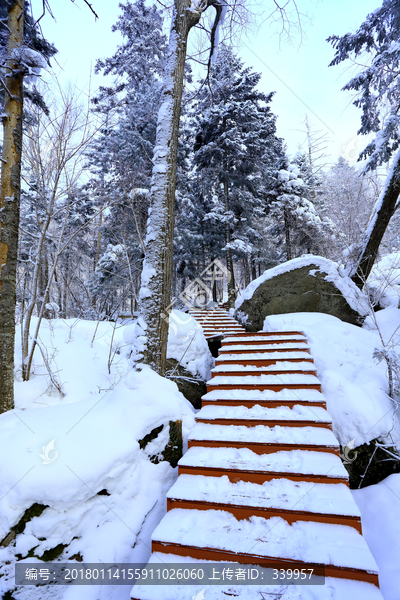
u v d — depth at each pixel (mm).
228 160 13039
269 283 7609
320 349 4613
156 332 3549
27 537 1824
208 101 9250
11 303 2986
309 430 2797
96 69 10172
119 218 6574
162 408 2984
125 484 2414
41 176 3727
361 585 1594
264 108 13789
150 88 9992
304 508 1979
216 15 5531
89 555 1999
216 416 3092
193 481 2389
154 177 3836
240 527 1979
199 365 4945
